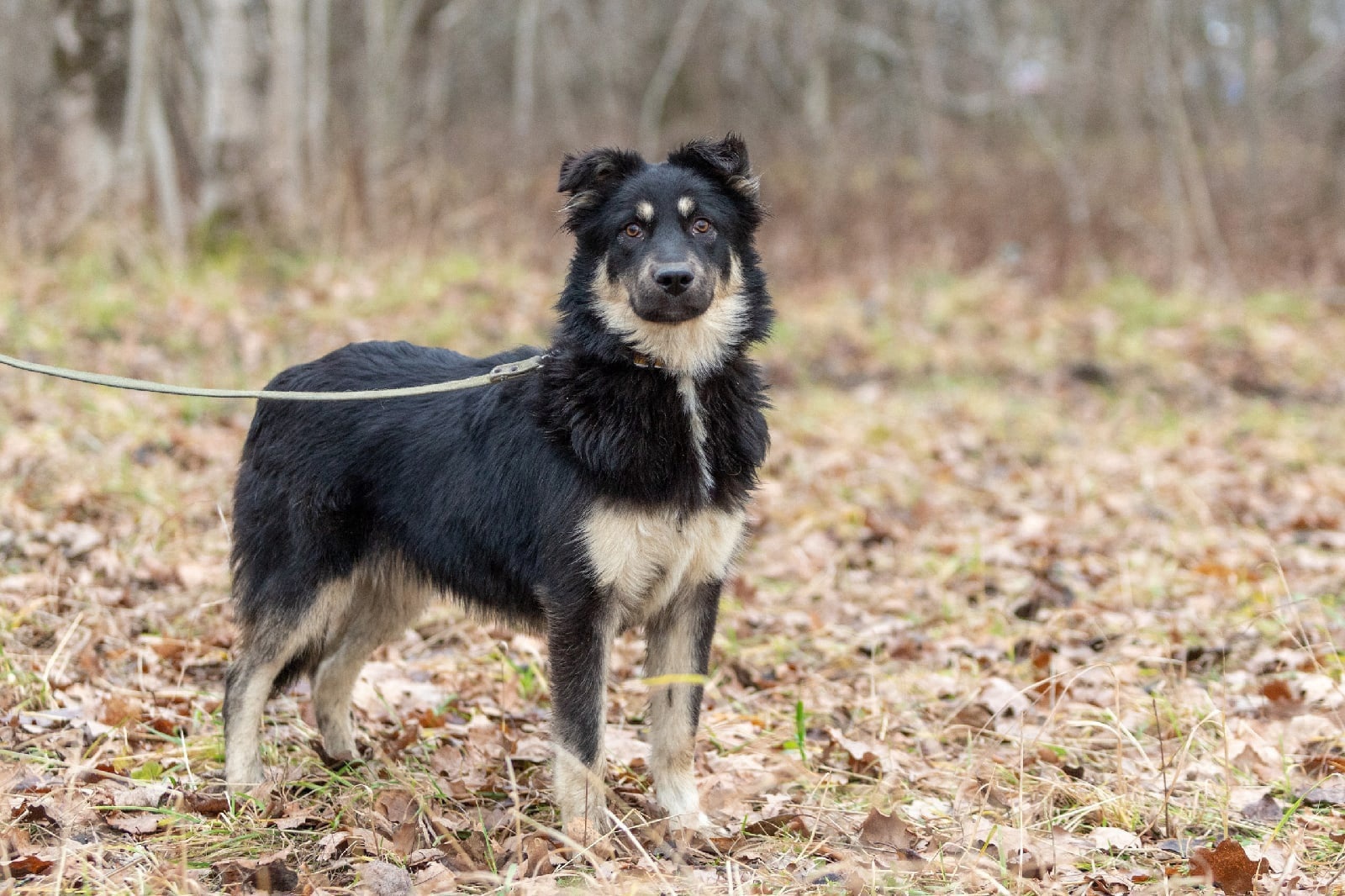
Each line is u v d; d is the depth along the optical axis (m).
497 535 4.14
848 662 5.74
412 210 14.30
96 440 7.57
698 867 3.85
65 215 12.38
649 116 21.20
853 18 26.38
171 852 3.66
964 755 4.72
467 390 4.34
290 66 12.98
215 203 12.75
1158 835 4.06
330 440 4.38
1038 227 16.61
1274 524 7.95
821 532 7.58
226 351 10.02
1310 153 20.02
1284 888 3.62
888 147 21.17
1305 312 14.02
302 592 4.35
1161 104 17.14
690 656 4.20
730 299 4.23
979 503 8.38
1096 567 7.00
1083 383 11.71
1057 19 23.39
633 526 3.92
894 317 13.66
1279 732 4.80
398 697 5.18
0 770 4.02
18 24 15.53
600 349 4.05
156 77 12.70
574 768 3.95
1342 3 23.50
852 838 3.97
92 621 5.39
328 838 3.78
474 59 22.73
